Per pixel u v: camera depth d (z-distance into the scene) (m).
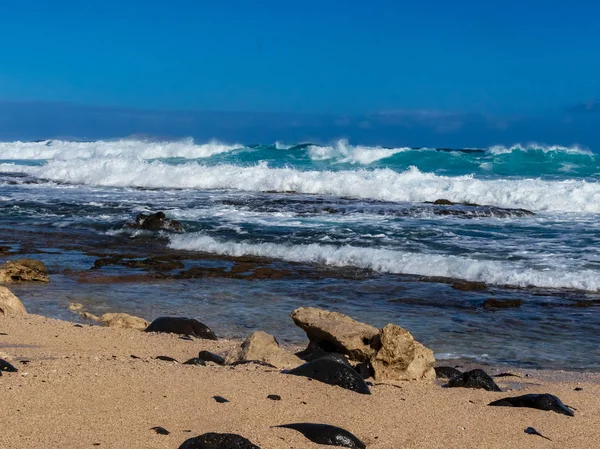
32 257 16.19
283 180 28.39
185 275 14.54
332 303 12.49
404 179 28.44
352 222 20.16
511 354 9.82
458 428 5.95
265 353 8.09
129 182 30.59
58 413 5.56
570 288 13.55
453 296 13.02
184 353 8.52
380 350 7.94
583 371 9.05
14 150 47.81
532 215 21.72
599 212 22.75
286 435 5.35
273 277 14.48
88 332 9.26
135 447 5.01
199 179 29.70
